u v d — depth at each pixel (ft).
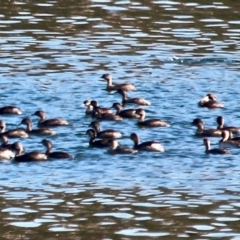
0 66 157.17
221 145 127.13
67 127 133.49
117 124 136.26
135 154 122.21
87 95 146.92
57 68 157.58
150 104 143.54
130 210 103.35
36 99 143.95
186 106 142.82
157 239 95.55
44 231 97.40
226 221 100.58
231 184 111.86
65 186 110.42
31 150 125.29
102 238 95.71
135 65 161.17
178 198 107.14
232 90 150.30
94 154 122.31
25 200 105.81
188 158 121.29
